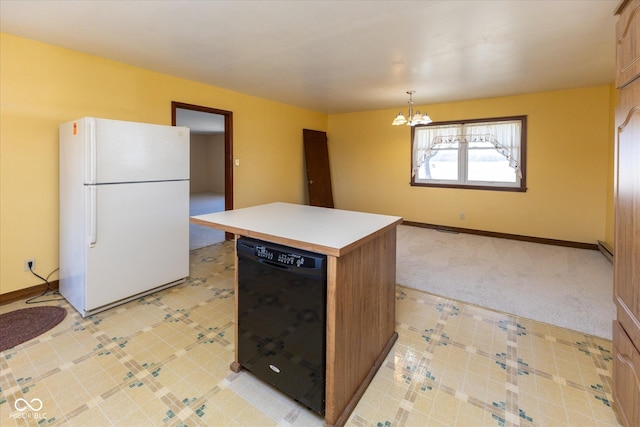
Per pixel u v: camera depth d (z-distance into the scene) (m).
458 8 2.21
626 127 1.35
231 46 2.91
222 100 4.55
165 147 2.81
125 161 2.52
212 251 4.31
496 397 1.62
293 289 1.50
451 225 5.57
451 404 1.58
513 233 5.02
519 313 2.53
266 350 1.65
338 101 5.41
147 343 2.08
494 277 3.33
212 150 11.75
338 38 2.72
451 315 2.50
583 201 4.46
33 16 2.31
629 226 1.33
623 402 1.39
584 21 2.39
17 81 2.66
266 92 4.76
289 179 5.96
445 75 3.79
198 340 2.13
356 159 6.59
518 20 2.37
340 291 1.42
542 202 4.75
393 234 2.05
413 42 2.79
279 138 5.65
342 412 1.50
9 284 2.69
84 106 3.08
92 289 2.40
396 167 6.09
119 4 2.15
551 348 2.05
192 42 2.81
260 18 2.36
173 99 3.89
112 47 2.92
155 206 2.77
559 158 4.58
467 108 5.23
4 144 2.61
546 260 3.93
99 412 1.50
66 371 1.79
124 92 3.40
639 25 1.22
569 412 1.52
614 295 1.50
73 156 2.49
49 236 2.89
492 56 3.13
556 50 2.97
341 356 1.47
